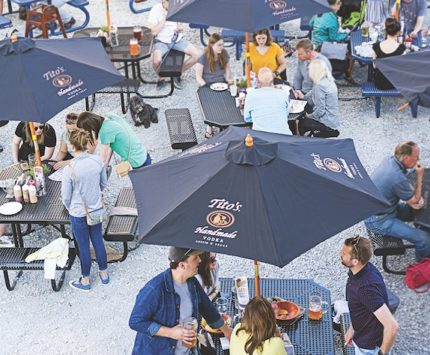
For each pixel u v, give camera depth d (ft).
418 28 37.99
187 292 17.35
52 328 23.75
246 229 15.33
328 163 17.30
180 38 38.68
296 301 21.34
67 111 36.73
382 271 25.63
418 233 24.82
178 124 32.53
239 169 16.20
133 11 47.62
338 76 37.91
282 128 28.89
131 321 17.04
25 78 24.09
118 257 26.55
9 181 26.16
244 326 16.87
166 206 16.20
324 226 15.51
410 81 24.71
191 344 17.15
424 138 33.65
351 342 20.33
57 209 25.20
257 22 28.14
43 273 26.14
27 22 40.88
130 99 35.06
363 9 40.04
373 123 34.94
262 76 29.60
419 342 22.61
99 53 26.58
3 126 35.32
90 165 23.63
